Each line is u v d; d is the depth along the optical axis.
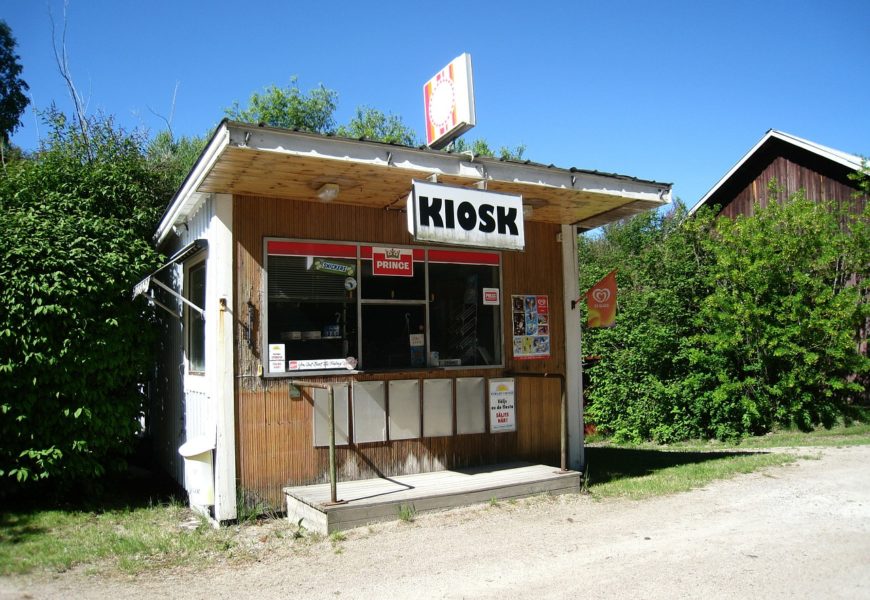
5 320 7.06
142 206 9.88
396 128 28.73
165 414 9.51
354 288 7.70
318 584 4.89
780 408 13.08
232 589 4.85
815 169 16.83
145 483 9.12
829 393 13.05
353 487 7.08
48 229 7.56
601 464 9.93
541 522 6.39
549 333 9.09
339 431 7.41
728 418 13.24
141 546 5.92
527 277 8.98
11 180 9.12
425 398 7.98
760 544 5.61
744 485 7.94
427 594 4.61
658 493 7.56
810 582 4.71
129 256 8.05
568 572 4.98
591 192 7.66
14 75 23.23
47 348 7.20
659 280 14.16
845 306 12.74
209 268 7.13
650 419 13.62
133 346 8.02
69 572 5.30
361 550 5.63
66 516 7.08
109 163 10.22
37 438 7.25
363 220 7.84
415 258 8.15
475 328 8.51
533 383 8.88
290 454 7.12
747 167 18.38
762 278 12.98
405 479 7.51
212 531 6.48
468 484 7.21
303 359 7.29
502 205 6.88
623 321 14.10
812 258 13.37
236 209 7.09
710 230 14.66
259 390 7.02
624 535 5.93
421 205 6.34
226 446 6.77
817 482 8.05
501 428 8.52
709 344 13.30
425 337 8.11
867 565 5.05
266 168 6.25
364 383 7.60
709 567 5.04
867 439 11.78
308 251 7.45
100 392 7.59
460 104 7.86
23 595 4.78
